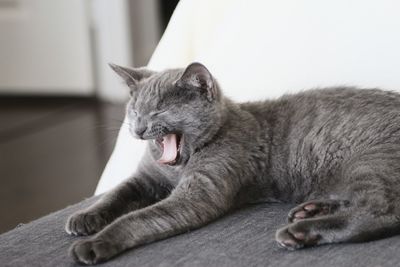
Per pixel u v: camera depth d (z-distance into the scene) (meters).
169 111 1.66
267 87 1.83
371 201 1.38
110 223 1.47
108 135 3.56
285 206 1.63
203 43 2.00
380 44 1.72
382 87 1.71
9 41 4.20
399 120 1.53
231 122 1.69
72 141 3.56
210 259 1.30
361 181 1.44
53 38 4.15
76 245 1.35
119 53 4.18
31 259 1.35
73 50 4.15
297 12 1.83
